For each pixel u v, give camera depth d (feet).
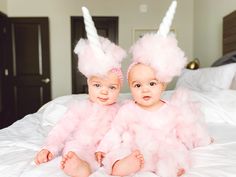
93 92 3.46
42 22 14.61
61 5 14.66
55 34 14.82
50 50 14.88
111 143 3.17
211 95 5.76
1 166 3.26
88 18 3.26
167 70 3.11
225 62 8.44
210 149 3.74
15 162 3.37
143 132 3.25
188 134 3.53
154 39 3.18
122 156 2.88
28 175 2.98
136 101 3.40
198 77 7.77
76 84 15.08
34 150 3.91
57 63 14.96
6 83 14.88
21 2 14.70
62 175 2.90
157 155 3.06
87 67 3.26
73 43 14.80
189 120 3.48
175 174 2.83
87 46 3.31
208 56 11.62
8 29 14.71
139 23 14.61
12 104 15.12
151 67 3.17
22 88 15.10
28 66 14.94
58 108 5.71
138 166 2.80
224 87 6.75
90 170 2.93
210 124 5.19
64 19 14.73
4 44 14.57
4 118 14.58
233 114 5.23
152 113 3.34
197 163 3.27
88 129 3.42
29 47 14.83
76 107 3.60
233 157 3.46
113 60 3.25
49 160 3.30
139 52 3.22
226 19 9.05
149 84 3.24
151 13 14.56
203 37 12.35
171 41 3.21
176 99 3.59
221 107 5.38
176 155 3.01
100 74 3.26
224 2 9.76
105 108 3.51
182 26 14.47
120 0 14.53
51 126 5.41
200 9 12.87
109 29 14.74
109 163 2.88
